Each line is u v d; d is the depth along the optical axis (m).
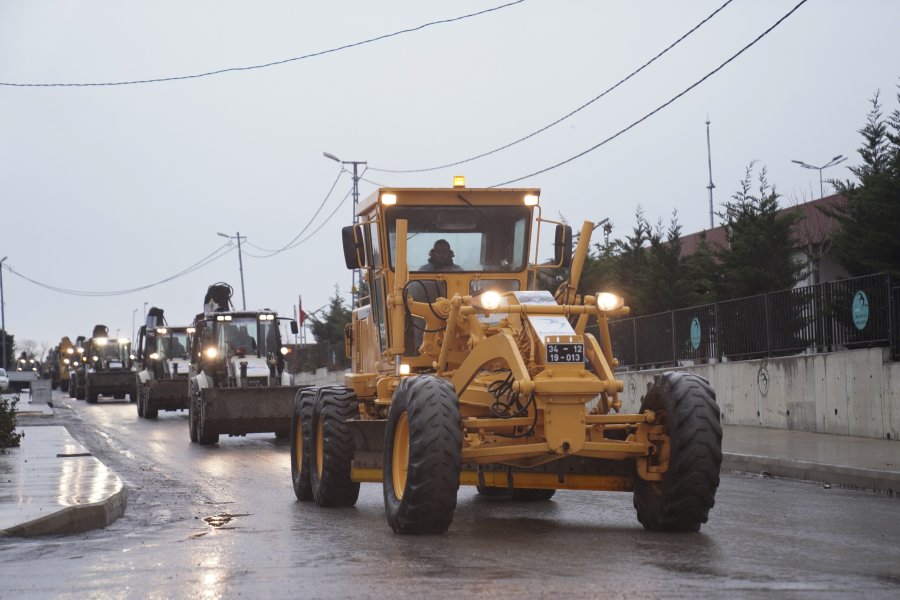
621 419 11.09
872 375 21.84
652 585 8.12
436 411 10.80
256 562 9.80
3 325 111.50
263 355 33.81
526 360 11.31
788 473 18.11
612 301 11.59
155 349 47.81
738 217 30.41
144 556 10.47
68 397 77.25
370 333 15.52
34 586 8.94
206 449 27.94
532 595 7.76
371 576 8.73
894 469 16.20
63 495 14.48
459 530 11.59
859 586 8.05
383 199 14.33
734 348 27.53
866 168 25.89
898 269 22.88
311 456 15.22
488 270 14.54
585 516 13.05
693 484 10.84
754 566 9.02
